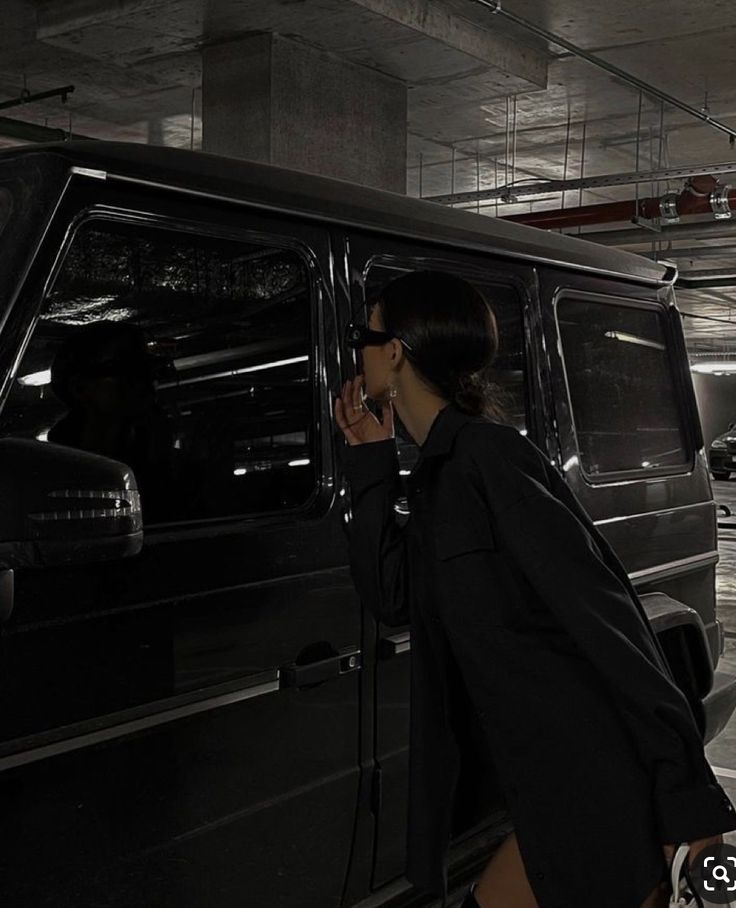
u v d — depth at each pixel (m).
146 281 2.12
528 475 1.71
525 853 1.69
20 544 1.55
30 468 1.55
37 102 10.34
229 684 2.18
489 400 1.86
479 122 10.49
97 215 2.03
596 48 8.46
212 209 2.26
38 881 1.87
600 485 3.37
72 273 1.98
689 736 1.63
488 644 1.69
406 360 1.83
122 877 2.01
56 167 1.94
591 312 3.51
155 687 2.04
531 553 1.65
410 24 7.22
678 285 17.38
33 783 1.85
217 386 2.25
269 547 2.29
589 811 1.65
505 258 3.12
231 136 7.66
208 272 2.25
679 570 3.72
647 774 1.65
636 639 1.64
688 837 1.61
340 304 2.54
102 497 1.59
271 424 2.36
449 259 2.91
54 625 1.87
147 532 2.09
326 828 2.45
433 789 1.79
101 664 1.94
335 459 2.49
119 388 2.06
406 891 2.77
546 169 12.76
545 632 1.70
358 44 7.59
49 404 1.93
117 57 8.08
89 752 1.94
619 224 15.33
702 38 8.20
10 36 8.41
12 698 1.81
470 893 1.95
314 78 7.72
